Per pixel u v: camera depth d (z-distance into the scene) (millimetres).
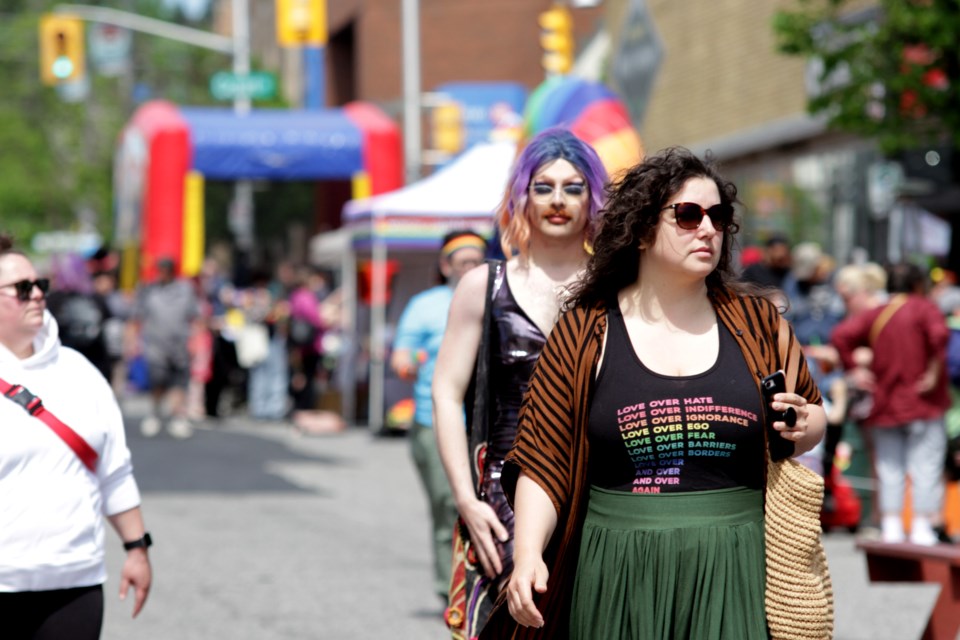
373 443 47344
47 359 12078
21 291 12016
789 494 9688
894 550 15789
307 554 25953
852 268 27812
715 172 9891
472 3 99688
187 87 158000
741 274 10273
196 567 24562
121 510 12508
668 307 9906
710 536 9617
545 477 9781
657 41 29359
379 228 45500
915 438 26688
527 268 12867
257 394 56125
